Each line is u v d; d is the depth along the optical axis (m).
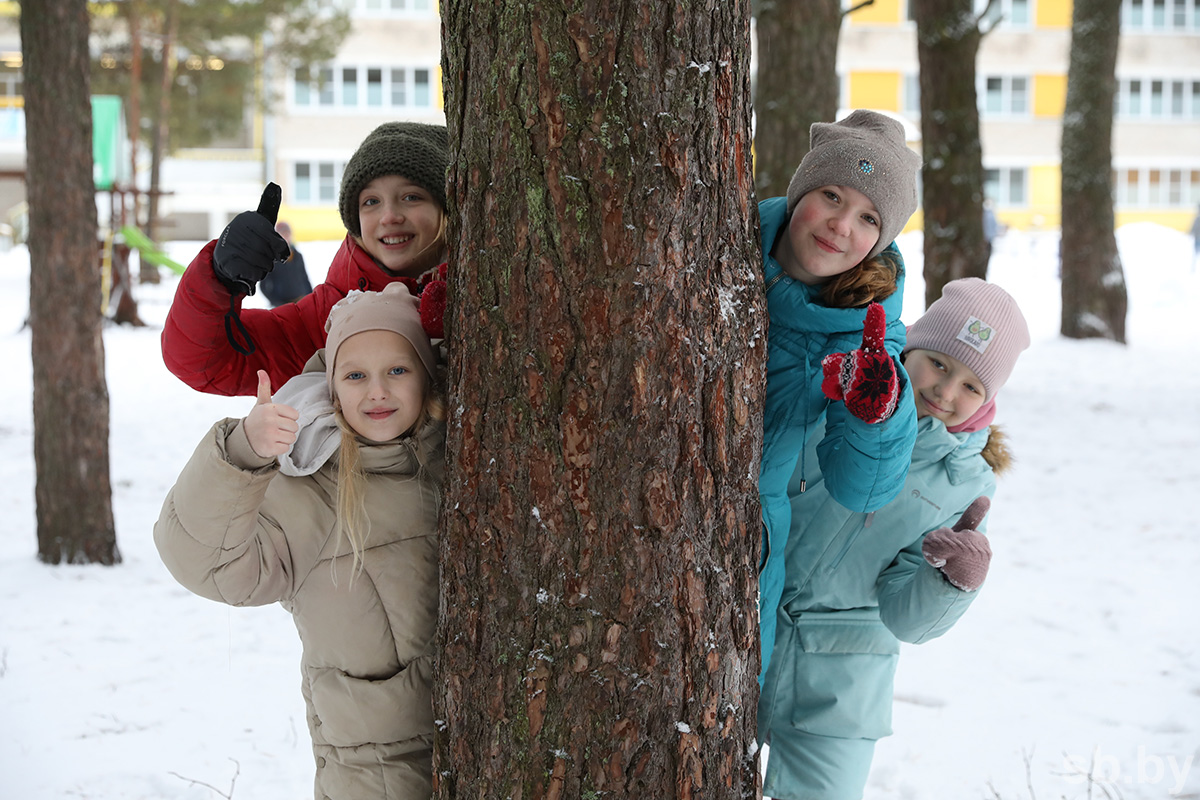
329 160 32.16
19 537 5.75
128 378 11.27
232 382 2.25
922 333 2.46
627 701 1.66
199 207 31.12
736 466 1.76
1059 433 8.55
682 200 1.64
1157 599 4.83
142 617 4.59
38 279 5.13
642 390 1.63
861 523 2.38
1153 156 34.78
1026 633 4.46
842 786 2.41
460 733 1.75
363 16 31.66
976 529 2.24
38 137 5.02
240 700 3.76
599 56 1.60
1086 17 12.95
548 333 1.64
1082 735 3.53
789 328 2.16
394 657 1.89
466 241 1.71
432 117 32.12
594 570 1.65
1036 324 15.70
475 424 1.71
